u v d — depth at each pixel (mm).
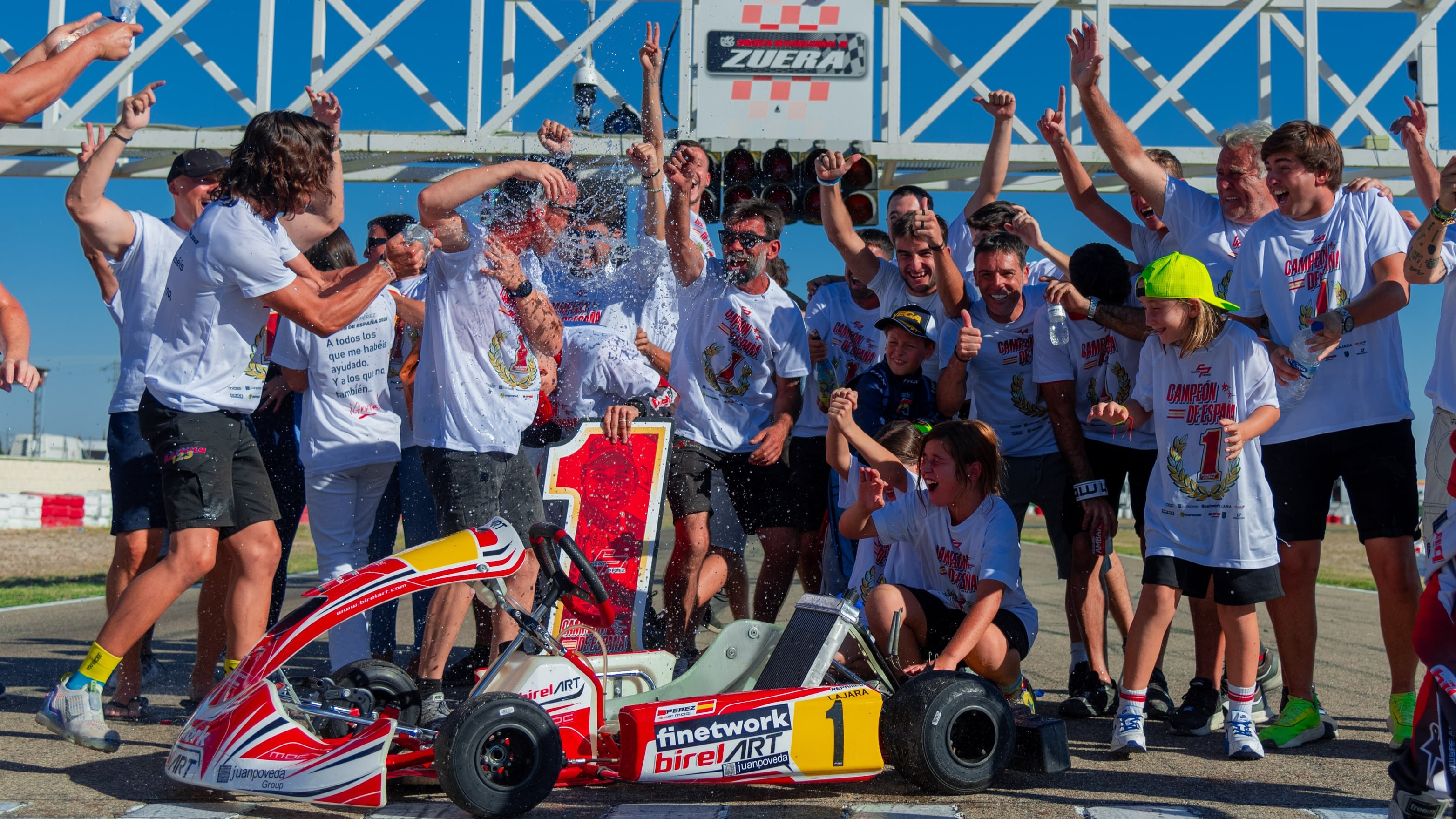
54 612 7676
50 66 3195
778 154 7363
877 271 4910
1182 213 4242
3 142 7750
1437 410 3336
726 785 2971
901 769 2857
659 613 4633
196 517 3365
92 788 2881
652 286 4832
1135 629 3445
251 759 2652
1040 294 4512
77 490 28031
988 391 4582
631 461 4086
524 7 7848
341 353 4195
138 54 7734
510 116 7738
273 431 4641
